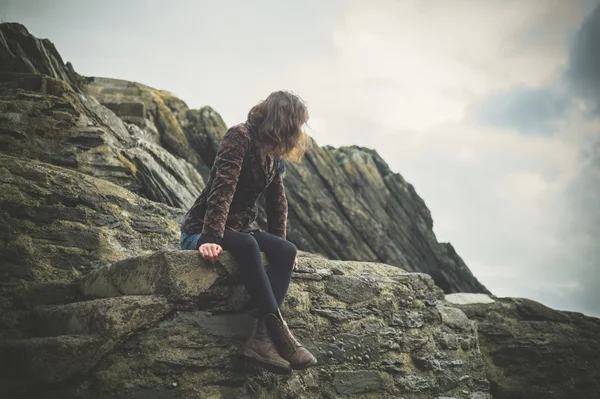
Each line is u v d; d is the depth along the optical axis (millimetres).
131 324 2658
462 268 10703
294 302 3416
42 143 4742
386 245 9844
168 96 9219
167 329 2787
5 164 3891
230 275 2975
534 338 5570
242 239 2893
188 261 2863
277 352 2854
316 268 3793
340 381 3477
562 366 5539
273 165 3100
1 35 6531
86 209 4062
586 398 5520
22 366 2451
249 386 2961
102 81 8867
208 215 2838
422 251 10492
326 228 9328
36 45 7074
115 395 2564
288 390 3182
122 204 4340
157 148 6250
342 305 3688
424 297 4250
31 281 3473
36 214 3779
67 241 3795
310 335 3457
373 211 10195
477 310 5602
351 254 9453
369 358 3654
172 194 5625
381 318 3838
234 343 2963
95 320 2623
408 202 10727
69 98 5590
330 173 9836
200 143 9000
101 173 5004
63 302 3289
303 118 2982
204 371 2826
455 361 4207
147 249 4195
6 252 3498
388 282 4020
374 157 11094
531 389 5371
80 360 2492
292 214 9203
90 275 3238
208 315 2928
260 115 3045
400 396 3717
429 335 4109
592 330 5875
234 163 2902
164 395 2678
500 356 5469
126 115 7945
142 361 2676
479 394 4250
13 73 5516
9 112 4664
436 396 3949
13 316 3109
